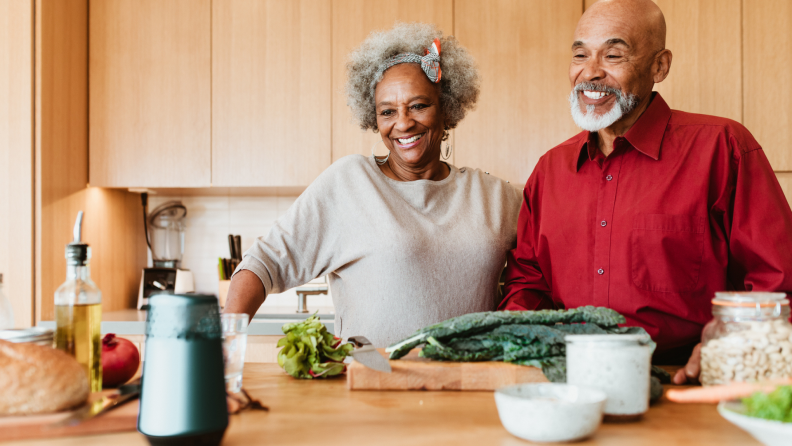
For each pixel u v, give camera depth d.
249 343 2.26
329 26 2.56
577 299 1.30
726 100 2.39
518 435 0.62
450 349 0.86
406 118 1.31
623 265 1.24
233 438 0.62
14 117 2.31
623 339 0.70
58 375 0.68
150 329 0.58
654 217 1.20
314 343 0.94
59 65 2.42
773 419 0.55
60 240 2.42
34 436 0.61
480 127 2.53
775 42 2.38
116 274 2.78
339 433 0.65
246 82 2.58
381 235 1.29
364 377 0.86
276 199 2.96
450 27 2.53
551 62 2.51
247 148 2.58
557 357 0.84
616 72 1.20
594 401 0.61
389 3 2.55
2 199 2.31
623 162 1.27
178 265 2.94
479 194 1.42
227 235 2.96
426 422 0.69
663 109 1.27
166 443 0.56
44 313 2.32
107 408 0.70
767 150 2.38
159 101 2.60
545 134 2.51
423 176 1.40
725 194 1.18
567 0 2.51
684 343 1.22
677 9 2.41
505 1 2.52
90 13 2.62
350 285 1.35
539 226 1.41
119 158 2.60
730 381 0.76
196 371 0.57
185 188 2.71
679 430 0.65
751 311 0.78
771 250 1.10
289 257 1.31
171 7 2.60
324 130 2.55
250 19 2.58
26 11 2.32
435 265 1.29
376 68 1.37
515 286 1.39
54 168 2.38
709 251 1.19
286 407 0.76
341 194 1.36
